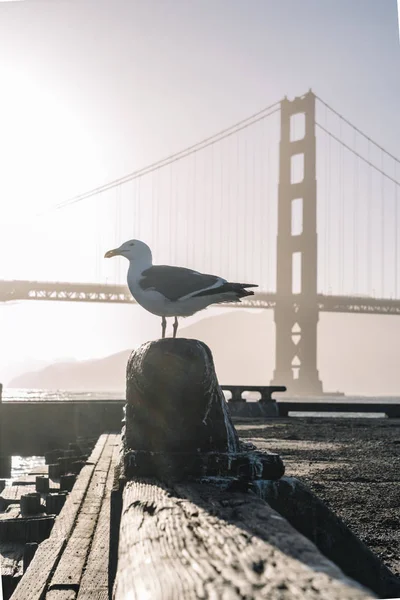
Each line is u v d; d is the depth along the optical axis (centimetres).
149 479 289
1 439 1778
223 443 297
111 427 1773
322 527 289
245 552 165
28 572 365
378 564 291
